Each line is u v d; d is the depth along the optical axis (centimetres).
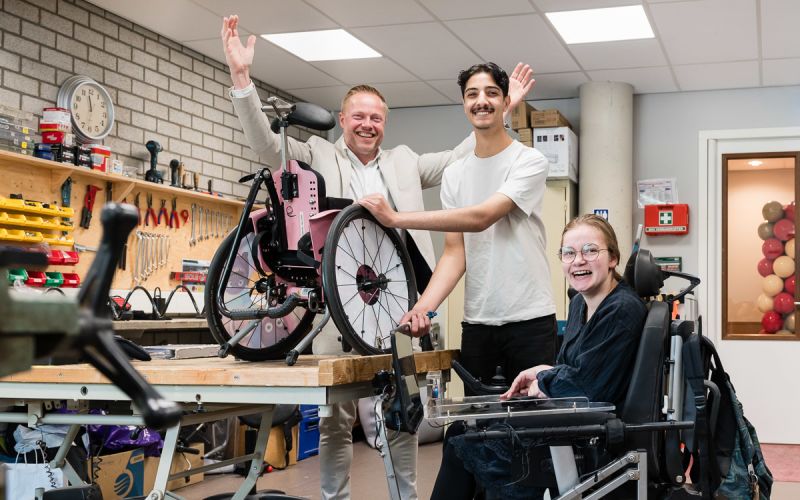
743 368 701
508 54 625
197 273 576
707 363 233
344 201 229
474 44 601
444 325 675
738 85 701
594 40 589
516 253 263
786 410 690
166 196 557
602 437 197
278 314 210
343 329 208
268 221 223
